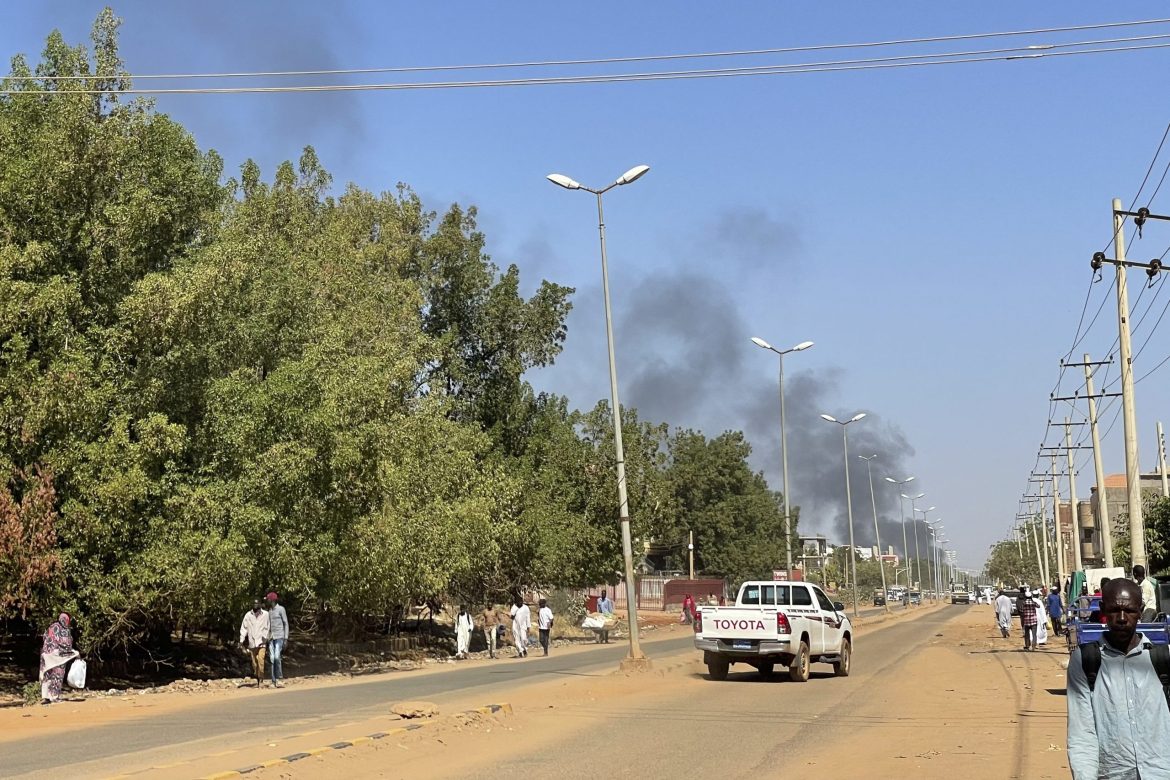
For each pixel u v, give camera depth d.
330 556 30.84
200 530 26.72
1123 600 5.62
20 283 24.84
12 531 22.53
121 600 25.52
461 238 57.88
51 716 18.77
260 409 28.80
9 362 24.58
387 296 45.28
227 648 37.00
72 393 24.45
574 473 58.91
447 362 56.88
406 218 56.78
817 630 26.33
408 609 57.06
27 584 22.95
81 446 24.92
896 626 63.84
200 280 26.55
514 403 59.31
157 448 25.77
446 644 50.28
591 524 58.81
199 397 29.03
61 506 25.08
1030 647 37.22
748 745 14.30
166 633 32.75
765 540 115.69
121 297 27.33
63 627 22.20
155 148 29.36
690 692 22.31
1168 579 21.30
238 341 31.11
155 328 26.19
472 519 40.56
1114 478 92.69
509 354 59.22
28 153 27.00
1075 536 63.62
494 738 14.89
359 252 45.41
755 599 27.84
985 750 13.58
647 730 15.92
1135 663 5.60
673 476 113.12
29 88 28.34
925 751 13.55
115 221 26.59
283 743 13.52
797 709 18.84
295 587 29.72
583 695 21.45
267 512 27.78
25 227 26.69
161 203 28.28
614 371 28.73
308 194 50.66
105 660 30.27
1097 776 5.50
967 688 22.72
